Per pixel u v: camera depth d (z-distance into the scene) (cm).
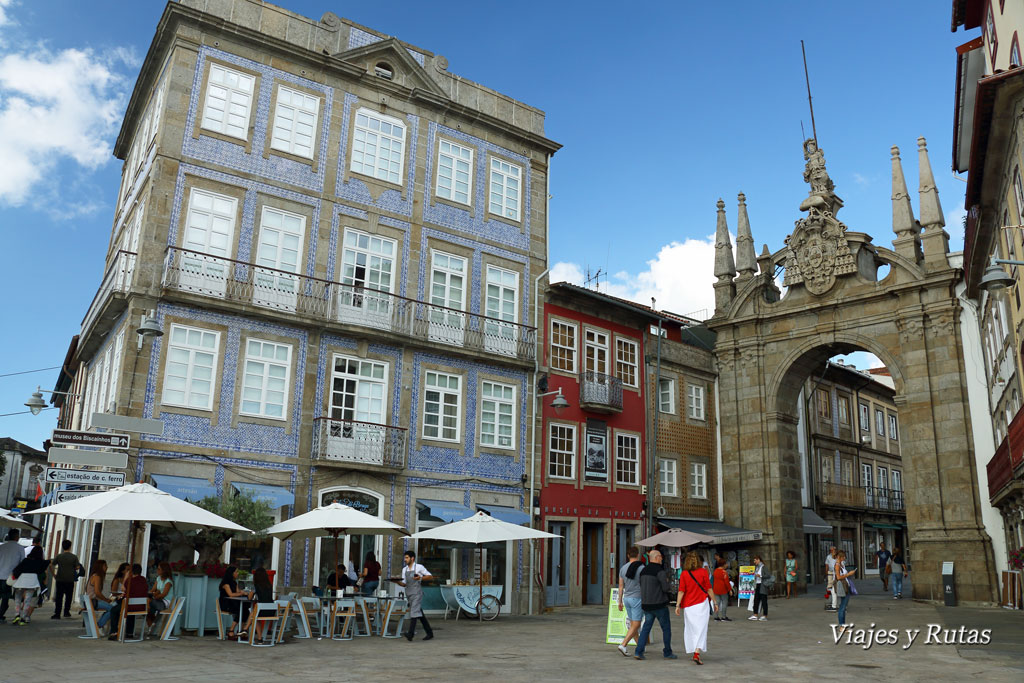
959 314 2414
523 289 2238
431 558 1891
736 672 964
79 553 1702
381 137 2027
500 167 2267
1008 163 1512
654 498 2531
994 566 2222
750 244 2972
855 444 3822
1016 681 891
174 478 1553
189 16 1761
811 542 3309
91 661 945
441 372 1997
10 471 5338
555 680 877
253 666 945
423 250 2033
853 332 2627
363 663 1002
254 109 1828
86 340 1950
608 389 2394
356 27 2042
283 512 1673
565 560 2239
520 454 2128
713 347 3119
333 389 1808
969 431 2336
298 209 1844
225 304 1670
